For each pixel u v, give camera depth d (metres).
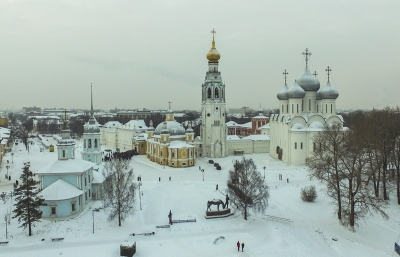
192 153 126.94
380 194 77.25
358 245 53.28
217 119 142.88
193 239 53.84
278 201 76.75
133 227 58.50
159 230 57.62
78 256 47.53
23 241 52.19
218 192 83.81
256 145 156.25
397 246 50.69
